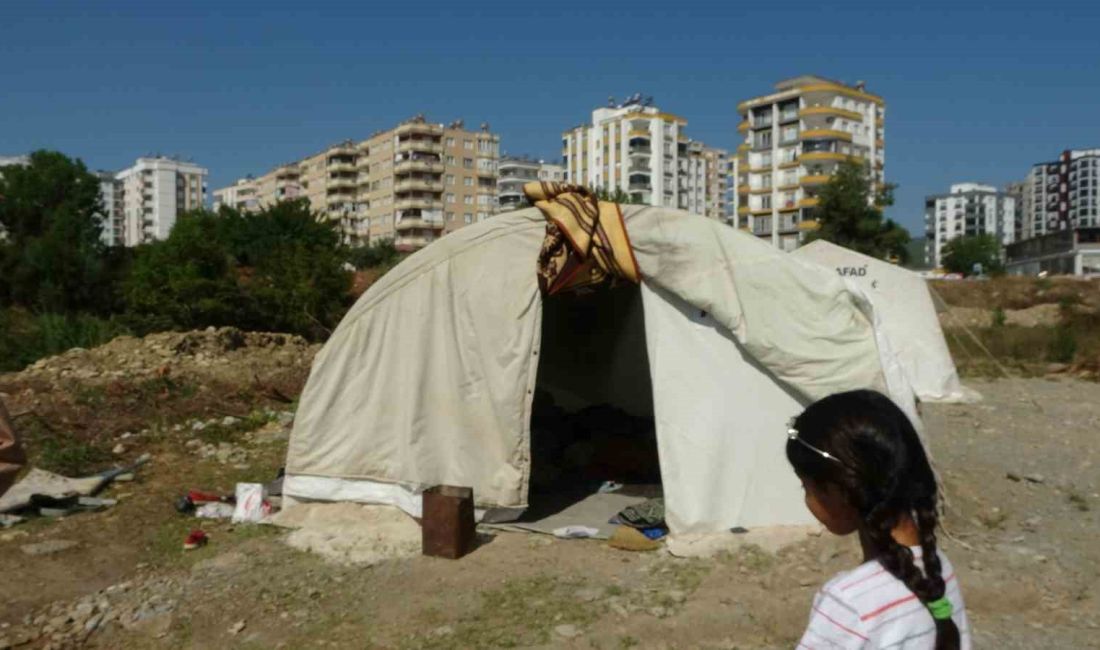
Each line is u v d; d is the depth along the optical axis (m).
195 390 12.66
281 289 23.80
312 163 121.19
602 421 9.41
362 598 5.52
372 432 7.22
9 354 18.78
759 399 6.69
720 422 6.65
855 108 94.81
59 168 38.69
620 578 5.73
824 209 52.34
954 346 20.91
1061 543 6.41
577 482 8.31
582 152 116.38
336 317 24.67
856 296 6.63
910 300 14.09
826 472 1.84
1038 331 22.73
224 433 10.61
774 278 6.60
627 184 108.31
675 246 6.67
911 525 1.80
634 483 8.28
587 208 6.82
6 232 37.19
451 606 5.33
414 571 5.91
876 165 98.25
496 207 111.44
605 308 9.84
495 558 6.15
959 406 13.01
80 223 35.38
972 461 9.09
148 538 6.90
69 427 10.33
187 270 23.28
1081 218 163.00
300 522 7.08
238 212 39.19
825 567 5.65
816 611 1.80
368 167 111.06
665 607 5.20
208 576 5.96
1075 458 9.27
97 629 5.22
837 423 1.84
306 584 5.77
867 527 1.79
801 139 90.94
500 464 6.95
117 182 169.88
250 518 7.27
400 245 101.50
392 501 7.11
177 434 10.45
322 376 7.32
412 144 101.69
